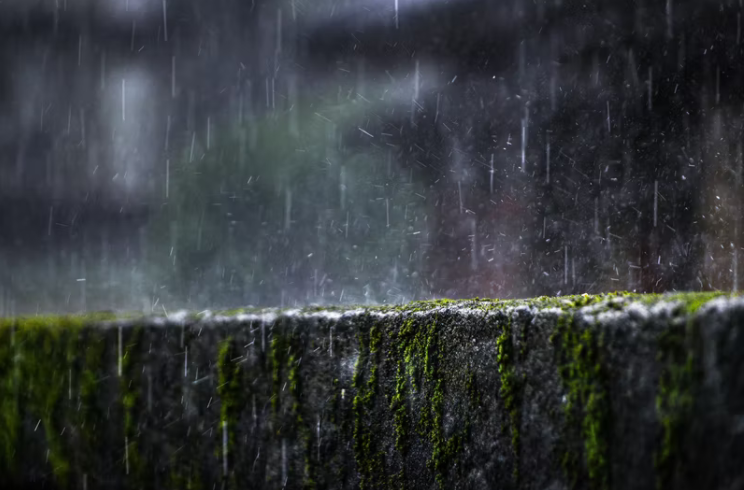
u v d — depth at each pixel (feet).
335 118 26.96
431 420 6.58
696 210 19.94
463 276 22.03
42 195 33.32
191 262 27.30
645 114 21.48
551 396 5.63
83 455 8.61
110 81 31.83
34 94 33.40
